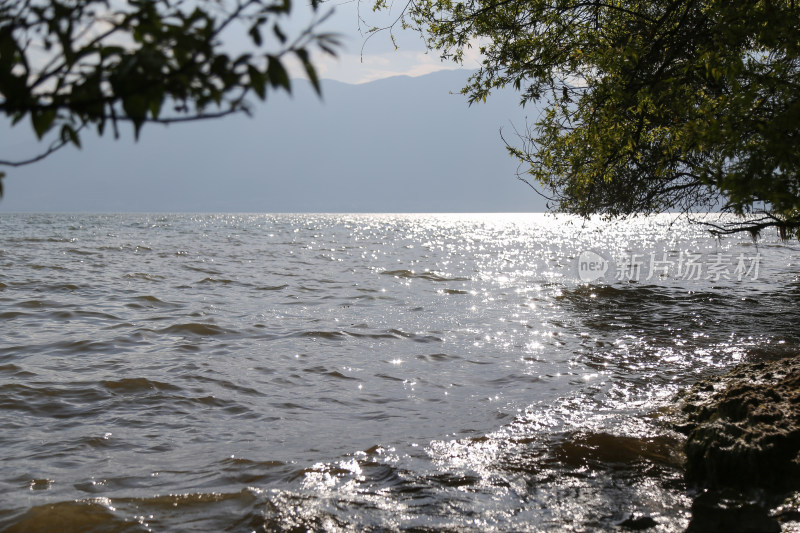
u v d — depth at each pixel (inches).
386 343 439.8
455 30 390.9
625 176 476.1
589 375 342.3
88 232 2116.1
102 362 372.8
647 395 295.7
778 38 254.5
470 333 472.4
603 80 352.5
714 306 585.0
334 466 214.4
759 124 226.4
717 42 270.5
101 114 64.7
